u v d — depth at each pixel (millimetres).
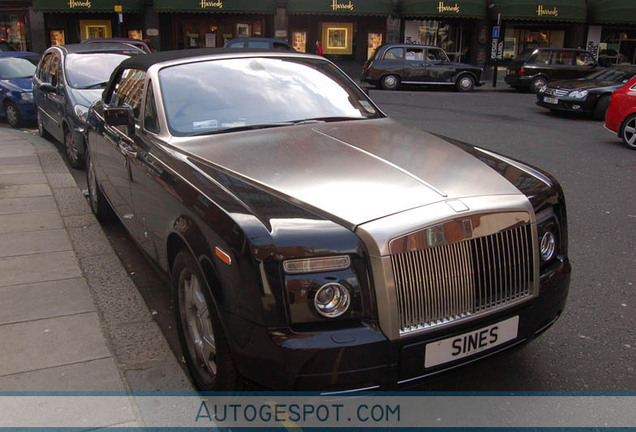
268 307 2396
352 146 3391
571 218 6250
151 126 3900
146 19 25969
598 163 9188
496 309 2732
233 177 2990
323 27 26719
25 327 3703
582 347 3617
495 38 24906
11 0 26078
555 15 26031
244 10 25094
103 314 3926
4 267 4652
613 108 10781
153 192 3496
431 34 27172
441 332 2588
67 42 26578
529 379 3289
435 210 2598
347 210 2596
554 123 13977
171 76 4020
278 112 3949
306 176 2938
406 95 20641
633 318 3990
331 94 4277
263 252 2408
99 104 5566
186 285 3129
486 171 3086
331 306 2443
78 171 8039
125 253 5133
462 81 22672
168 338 3719
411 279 2512
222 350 2688
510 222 2736
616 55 28422
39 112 10414
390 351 2484
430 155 3287
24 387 3080
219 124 3781
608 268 4875
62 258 4863
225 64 4211
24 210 6168
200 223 2781
